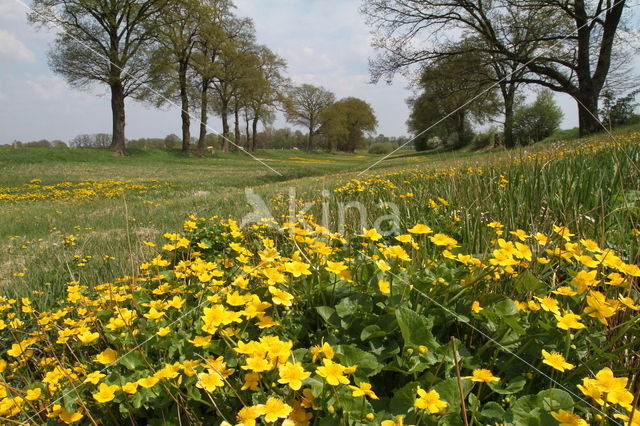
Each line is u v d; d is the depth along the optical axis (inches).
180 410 49.2
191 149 1465.3
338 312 57.8
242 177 639.1
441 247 80.4
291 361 49.2
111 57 930.7
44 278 117.7
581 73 637.9
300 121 2449.6
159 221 217.0
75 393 52.5
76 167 796.0
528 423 41.1
